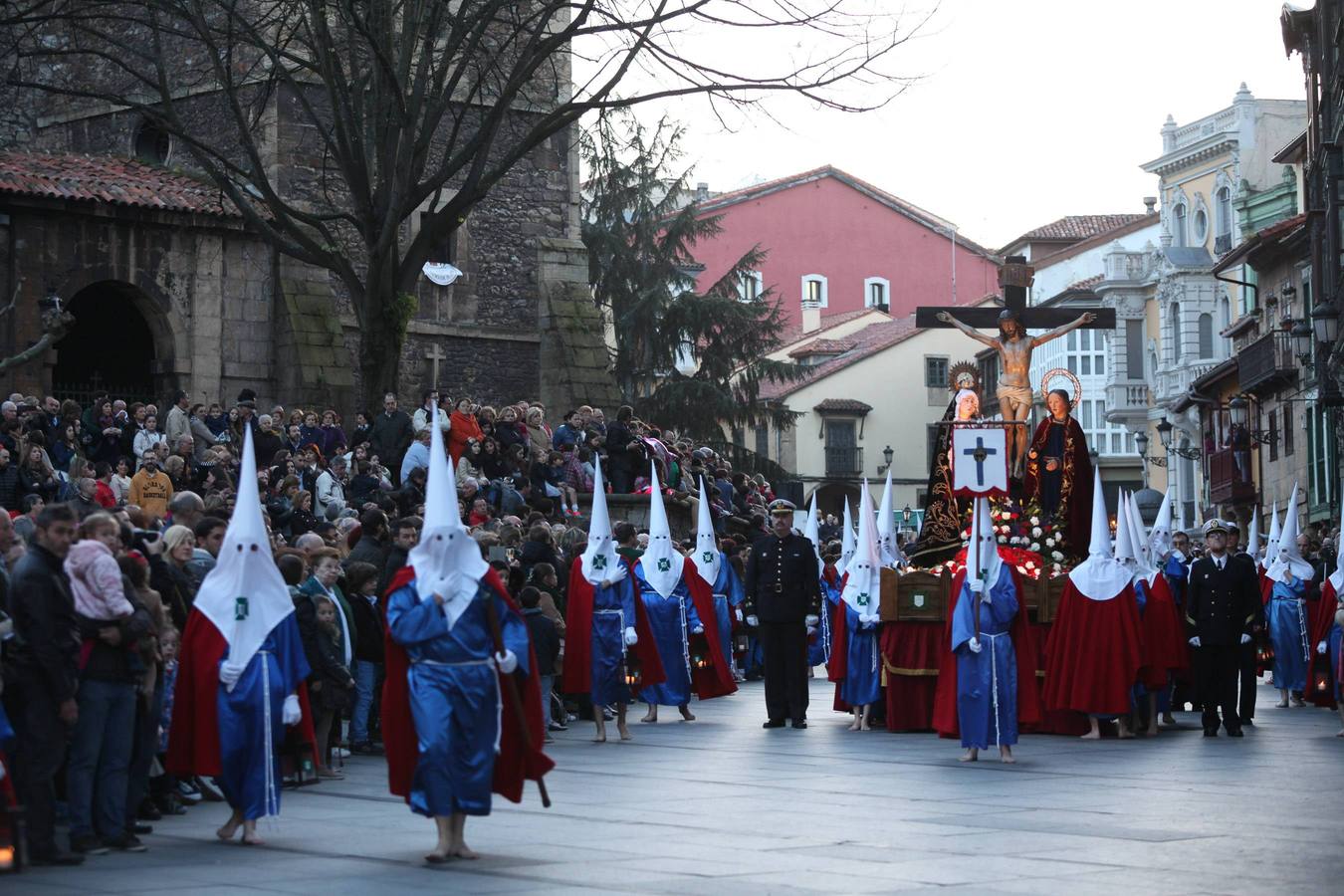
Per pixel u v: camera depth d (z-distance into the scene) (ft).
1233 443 175.42
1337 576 70.08
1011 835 35.65
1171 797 42.39
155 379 107.24
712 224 182.60
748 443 258.98
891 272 279.90
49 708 32.63
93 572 33.42
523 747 33.86
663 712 72.33
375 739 55.47
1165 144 219.61
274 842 35.22
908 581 62.64
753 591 64.59
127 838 34.04
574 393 126.52
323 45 92.22
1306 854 33.06
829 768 49.62
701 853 33.22
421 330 122.93
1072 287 235.40
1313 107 134.62
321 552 47.19
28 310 100.78
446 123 124.16
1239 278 199.11
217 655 34.86
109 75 123.85
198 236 108.27
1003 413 67.92
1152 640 60.70
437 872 31.01
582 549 63.21
